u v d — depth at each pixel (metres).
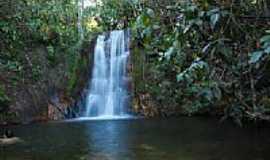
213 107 10.66
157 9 3.57
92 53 12.48
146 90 11.65
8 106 9.94
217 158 5.98
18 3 11.02
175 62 3.75
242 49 3.07
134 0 5.85
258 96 3.72
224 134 8.01
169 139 7.58
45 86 10.95
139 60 11.91
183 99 11.18
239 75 3.40
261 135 7.77
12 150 6.64
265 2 2.82
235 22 2.81
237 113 3.80
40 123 9.96
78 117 11.29
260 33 2.89
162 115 11.38
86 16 13.72
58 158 6.09
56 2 12.69
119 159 5.99
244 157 6.01
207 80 3.31
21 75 10.66
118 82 12.13
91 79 12.14
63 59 11.71
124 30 12.46
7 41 10.83
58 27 11.97
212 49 2.95
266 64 3.04
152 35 4.03
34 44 11.41
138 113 11.55
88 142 7.30
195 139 7.54
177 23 3.26
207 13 2.71
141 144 7.09
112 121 10.30
